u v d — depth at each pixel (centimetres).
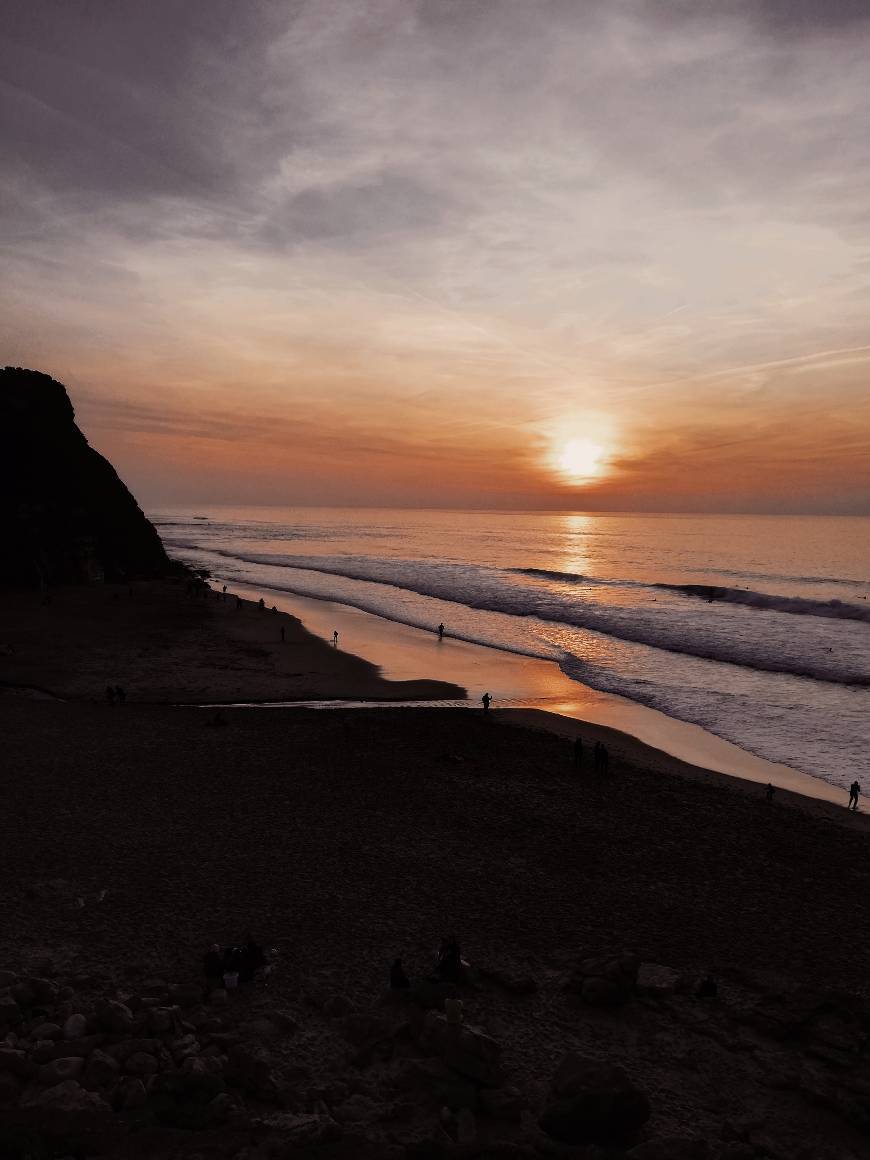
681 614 8456
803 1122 1263
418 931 1895
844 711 4481
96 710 4038
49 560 9231
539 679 5250
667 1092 1327
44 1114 1091
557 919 2002
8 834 2381
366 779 3070
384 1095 1251
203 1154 1036
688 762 3547
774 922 2038
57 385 10669
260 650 5884
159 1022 1364
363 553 19088
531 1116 1229
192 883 2100
